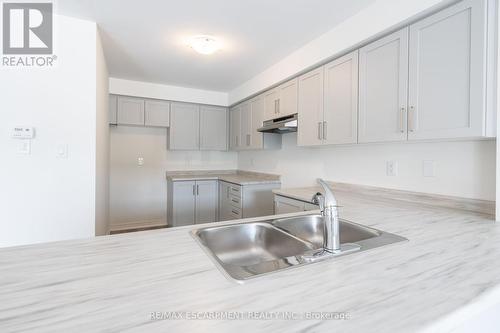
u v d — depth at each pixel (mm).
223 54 2689
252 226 1297
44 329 465
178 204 3865
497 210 1309
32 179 1906
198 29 2174
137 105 3717
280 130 3076
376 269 738
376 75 1773
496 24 1230
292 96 2697
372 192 2176
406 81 1575
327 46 2170
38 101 1914
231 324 490
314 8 1844
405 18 1529
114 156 3984
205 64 2980
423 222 1287
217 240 1205
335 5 1796
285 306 550
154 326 479
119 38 2352
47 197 1947
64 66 1979
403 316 520
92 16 1981
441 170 1709
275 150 3619
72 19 1995
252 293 603
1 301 556
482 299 590
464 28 1307
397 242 967
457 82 1334
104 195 2805
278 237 1233
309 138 2430
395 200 1961
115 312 521
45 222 1944
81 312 520
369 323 496
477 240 1003
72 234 2020
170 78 3514
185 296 586
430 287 637
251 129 3609
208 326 483
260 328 479
